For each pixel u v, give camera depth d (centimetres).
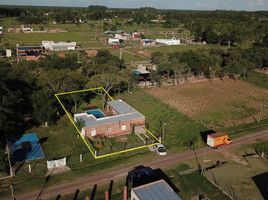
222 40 19250
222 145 5641
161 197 3688
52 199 3981
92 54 14100
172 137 5988
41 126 6278
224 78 10981
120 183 4397
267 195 4228
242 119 7150
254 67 11381
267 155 5384
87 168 4762
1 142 5259
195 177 4600
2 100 5312
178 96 8744
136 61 13212
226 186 4403
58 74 6875
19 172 4572
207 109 7750
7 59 12288
